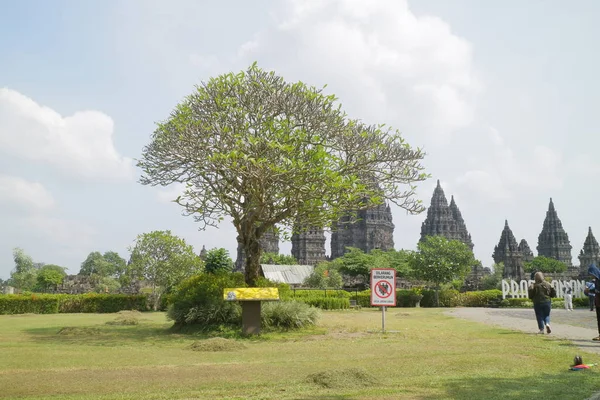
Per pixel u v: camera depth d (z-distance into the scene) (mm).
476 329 19266
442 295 51531
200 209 22453
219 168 19844
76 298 41031
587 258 110438
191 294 20219
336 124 21203
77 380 8938
